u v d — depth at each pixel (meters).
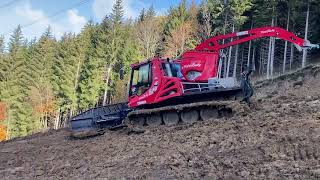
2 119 59.91
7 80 69.62
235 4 49.06
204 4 62.00
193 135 12.54
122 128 16.70
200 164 9.74
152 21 79.44
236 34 15.84
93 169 11.38
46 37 85.88
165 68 15.87
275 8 44.38
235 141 10.93
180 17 75.69
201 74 15.92
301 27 45.75
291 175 8.05
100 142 15.01
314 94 16.64
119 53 68.94
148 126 15.53
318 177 7.72
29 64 75.75
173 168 9.86
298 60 48.84
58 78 71.06
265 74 46.75
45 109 63.16
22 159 14.94
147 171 10.05
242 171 8.74
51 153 15.11
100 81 66.44
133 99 16.47
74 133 17.75
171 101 15.55
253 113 13.75
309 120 11.44
